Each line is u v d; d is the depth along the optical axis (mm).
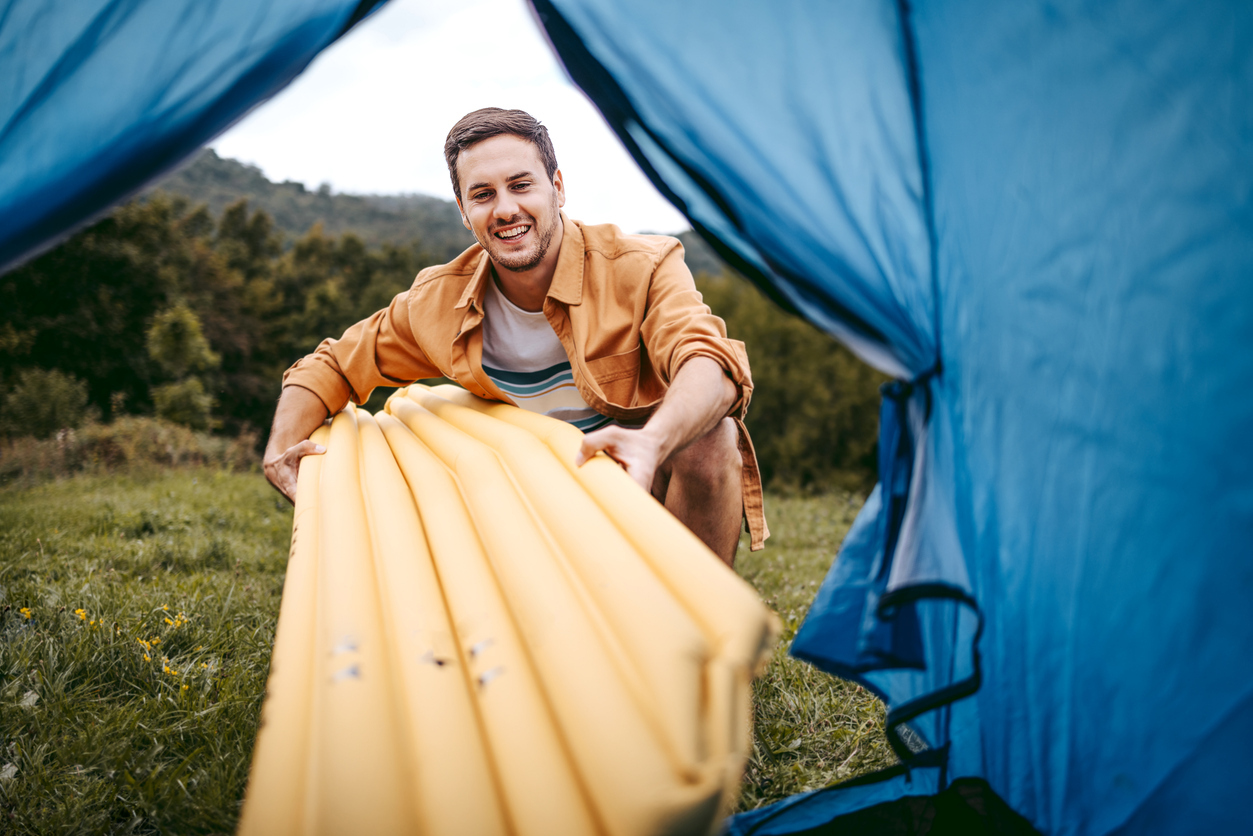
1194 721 1234
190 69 1402
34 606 2836
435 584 1523
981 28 1310
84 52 1392
